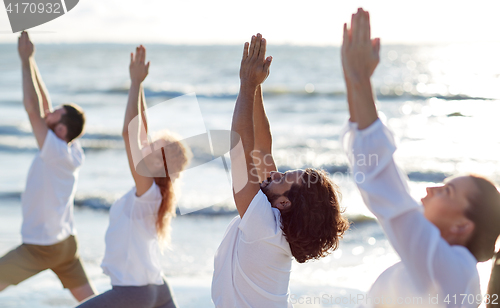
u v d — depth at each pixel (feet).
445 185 4.76
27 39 10.03
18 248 10.18
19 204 25.21
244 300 5.72
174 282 14.40
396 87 98.07
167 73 122.72
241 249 5.72
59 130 10.51
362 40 4.12
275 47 253.03
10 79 113.39
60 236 10.42
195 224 22.38
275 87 94.48
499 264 5.08
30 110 10.09
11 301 12.34
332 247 5.86
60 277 10.91
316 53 209.56
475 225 4.58
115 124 60.90
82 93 91.71
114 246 8.11
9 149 44.98
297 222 5.49
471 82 106.11
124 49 271.08
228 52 232.32
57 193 10.27
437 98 82.99
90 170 36.96
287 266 5.93
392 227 4.18
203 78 113.09
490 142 47.39
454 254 4.34
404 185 4.17
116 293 7.92
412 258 4.23
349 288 13.75
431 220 4.77
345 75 4.45
